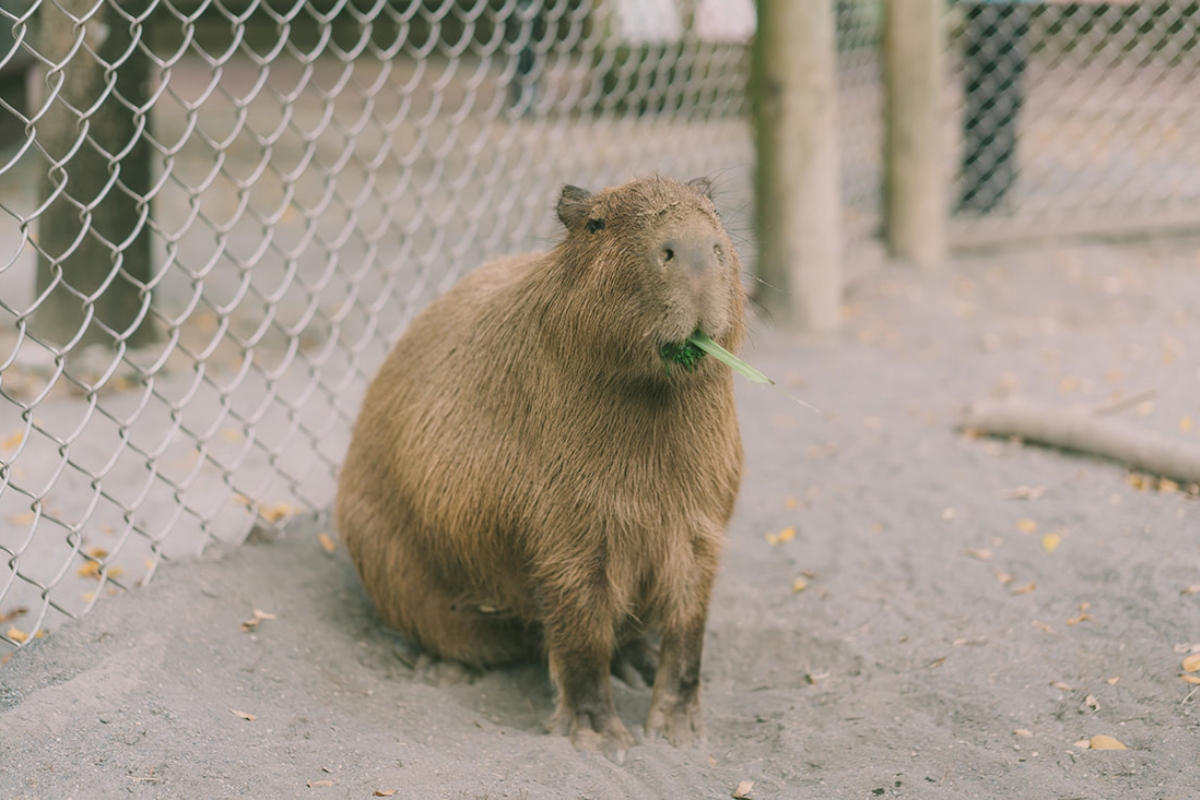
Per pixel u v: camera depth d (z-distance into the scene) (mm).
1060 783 2684
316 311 4277
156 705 2885
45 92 4992
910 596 3822
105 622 3203
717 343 2783
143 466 4672
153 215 5625
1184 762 2729
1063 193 9281
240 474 4652
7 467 3072
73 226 5320
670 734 3113
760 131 6516
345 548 4078
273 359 6043
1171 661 3189
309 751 2814
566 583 3031
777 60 6344
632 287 2650
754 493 4711
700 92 7668
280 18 3939
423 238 8227
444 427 3195
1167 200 8695
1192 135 10734
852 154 9664
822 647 3584
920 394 5758
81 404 5266
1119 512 4219
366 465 3557
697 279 2553
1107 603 3578
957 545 4125
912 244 7762
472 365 3172
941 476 4727
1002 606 3672
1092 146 10719
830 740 2986
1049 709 3061
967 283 7520
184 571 3557
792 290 6598
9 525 4074
